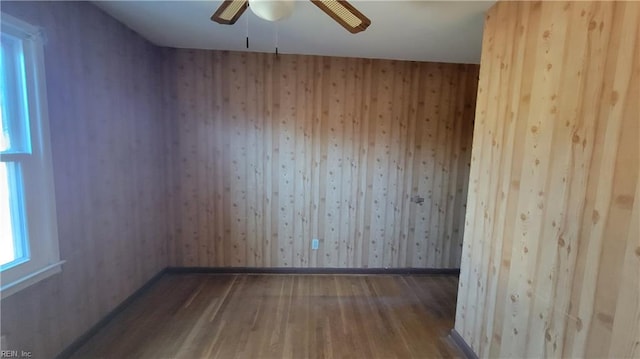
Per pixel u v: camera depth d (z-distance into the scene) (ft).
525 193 5.06
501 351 5.66
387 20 7.14
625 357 3.48
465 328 6.95
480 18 6.85
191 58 10.05
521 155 5.17
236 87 10.29
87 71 6.68
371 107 10.68
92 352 6.58
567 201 4.22
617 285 3.55
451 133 11.04
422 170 11.14
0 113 4.96
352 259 11.35
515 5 5.39
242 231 11.00
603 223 3.70
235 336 7.32
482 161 6.36
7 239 5.14
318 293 9.73
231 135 10.52
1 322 4.96
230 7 4.75
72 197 6.33
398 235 11.37
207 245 10.98
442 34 7.98
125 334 7.25
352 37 8.43
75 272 6.48
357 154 10.87
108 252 7.60
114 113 7.70
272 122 10.55
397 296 9.71
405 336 7.57
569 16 4.22
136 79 8.64
